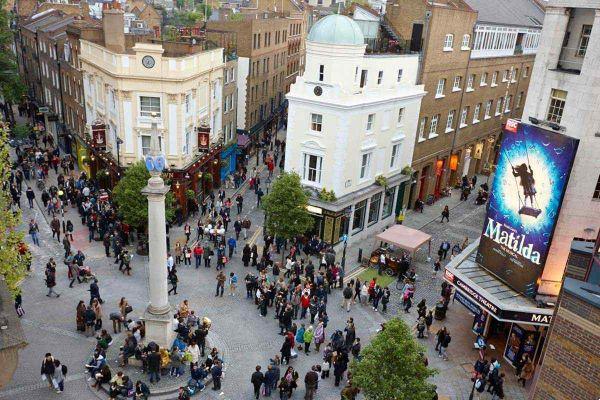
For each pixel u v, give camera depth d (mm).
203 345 21562
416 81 37156
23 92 51469
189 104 35156
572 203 21094
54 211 34188
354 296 26969
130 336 20438
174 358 19859
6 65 50094
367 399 16234
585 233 21516
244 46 48625
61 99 48281
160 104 33438
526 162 21984
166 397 19000
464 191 44844
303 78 31500
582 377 13250
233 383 20406
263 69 54688
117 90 32844
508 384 21516
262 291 25297
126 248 31359
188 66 33969
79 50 40594
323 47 30016
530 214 21922
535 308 21125
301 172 32844
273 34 57000
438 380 21469
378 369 15836
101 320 22781
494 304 21344
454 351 23641
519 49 50500
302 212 28906
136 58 32250
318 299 24734
